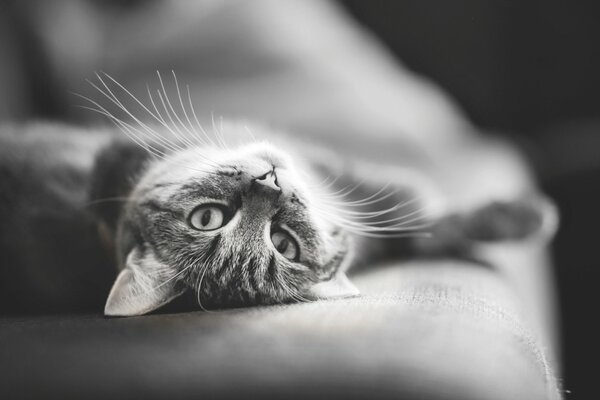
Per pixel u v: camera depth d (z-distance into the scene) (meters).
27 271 0.42
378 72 0.72
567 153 0.74
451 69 0.87
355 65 0.70
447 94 0.87
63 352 0.28
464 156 0.68
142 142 0.42
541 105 0.86
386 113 0.64
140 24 0.72
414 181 0.51
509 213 0.47
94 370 0.26
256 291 0.37
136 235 0.39
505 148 0.76
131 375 0.26
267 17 0.69
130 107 0.60
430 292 0.34
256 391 0.25
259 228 0.38
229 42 0.66
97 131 0.51
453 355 0.26
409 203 0.48
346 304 0.33
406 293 0.34
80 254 0.42
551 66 0.85
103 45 0.72
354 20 0.86
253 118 0.59
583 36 0.83
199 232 0.38
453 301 0.32
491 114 0.89
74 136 0.48
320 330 0.29
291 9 0.72
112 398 0.25
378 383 0.25
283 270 0.38
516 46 0.86
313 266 0.39
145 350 0.28
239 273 0.37
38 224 0.43
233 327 0.30
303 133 0.59
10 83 0.71
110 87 0.64
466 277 0.39
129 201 0.41
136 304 0.35
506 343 0.28
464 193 0.53
